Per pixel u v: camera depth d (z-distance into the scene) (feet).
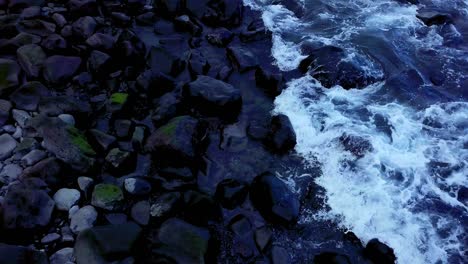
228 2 38.47
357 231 27.09
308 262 25.86
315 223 27.37
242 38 37.81
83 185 26.81
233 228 26.35
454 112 33.32
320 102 33.42
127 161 28.07
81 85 31.81
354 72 34.37
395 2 43.01
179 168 28.19
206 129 30.60
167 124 29.22
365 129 31.76
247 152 30.09
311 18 40.60
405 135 31.65
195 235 24.88
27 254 23.53
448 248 26.71
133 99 31.78
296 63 36.22
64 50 33.32
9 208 24.58
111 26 36.86
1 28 33.76
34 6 35.99
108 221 25.96
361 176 29.40
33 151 27.43
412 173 29.66
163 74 32.45
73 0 36.81
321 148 30.73
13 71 30.73
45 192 25.63
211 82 31.91
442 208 28.25
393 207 28.09
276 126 30.83
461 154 30.81
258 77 34.12
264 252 25.84
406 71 36.01
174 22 37.78
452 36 39.50
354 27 39.83
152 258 24.07
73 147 27.78
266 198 27.14
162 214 26.12
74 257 24.23
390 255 26.02
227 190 27.37
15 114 29.09
